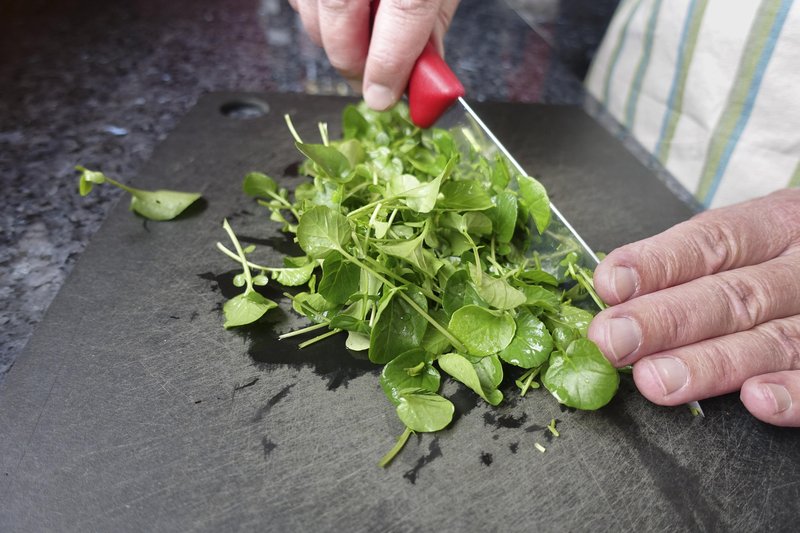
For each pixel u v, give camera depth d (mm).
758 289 228
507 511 200
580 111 407
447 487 205
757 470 213
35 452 212
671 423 224
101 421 221
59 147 374
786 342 223
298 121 378
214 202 317
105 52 481
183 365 239
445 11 337
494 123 391
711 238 244
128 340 248
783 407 209
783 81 333
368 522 196
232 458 211
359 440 217
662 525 199
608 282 229
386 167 300
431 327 240
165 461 210
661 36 396
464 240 266
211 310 261
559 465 212
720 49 357
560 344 233
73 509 198
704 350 217
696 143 383
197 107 384
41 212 326
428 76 292
